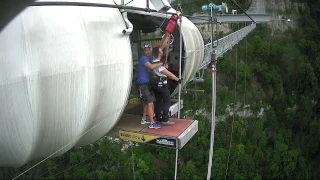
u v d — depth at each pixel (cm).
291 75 6738
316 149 6200
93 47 538
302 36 7075
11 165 558
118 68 602
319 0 7488
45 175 5241
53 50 467
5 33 420
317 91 6706
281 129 6291
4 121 452
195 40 1137
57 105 486
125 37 641
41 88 453
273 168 5275
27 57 435
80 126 550
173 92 1050
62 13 498
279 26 7100
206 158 5056
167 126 800
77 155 5347
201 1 5181
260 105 6238
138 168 5038
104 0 619
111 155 5262
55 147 548
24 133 465
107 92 588
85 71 514
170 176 5059
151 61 757
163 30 992
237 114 5912
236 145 5250
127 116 889
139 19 988
